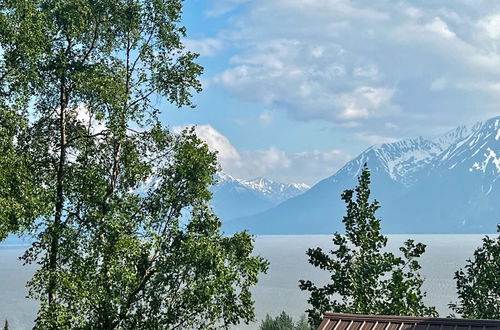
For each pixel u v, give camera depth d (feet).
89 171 105.70
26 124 103.19
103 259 100.12
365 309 125.90
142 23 112.88
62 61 104.47
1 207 90.17
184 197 109.09
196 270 104.99
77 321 98.78
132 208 106.63
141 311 104.83
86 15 106.01
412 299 125.59
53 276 98.63
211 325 109.09
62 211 106.32
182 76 112.57
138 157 108.27
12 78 97.71
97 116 105.29
